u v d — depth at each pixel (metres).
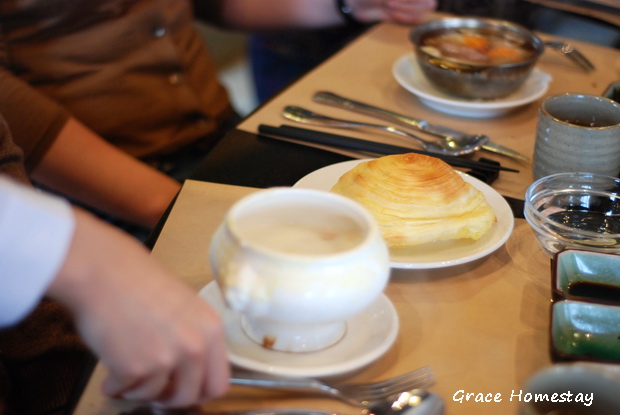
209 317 0.41
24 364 0.64
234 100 2.44
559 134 0.69
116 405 0.45
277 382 0.44
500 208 0.66
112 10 1.08
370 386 0.46
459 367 0.50
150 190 0.98
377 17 1.27
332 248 0.45
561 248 0.61
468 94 0.91
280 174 0.75
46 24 1.05
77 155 0.95
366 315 0.51
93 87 1.10
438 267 0.58
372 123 0.88
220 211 0.67
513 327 0.54
